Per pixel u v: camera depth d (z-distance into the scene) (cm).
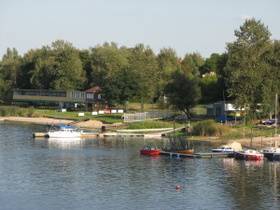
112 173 12444
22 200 10075
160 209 9594
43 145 16975
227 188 11050
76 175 12181
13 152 15388
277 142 16525
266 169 12938
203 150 15562
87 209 9556
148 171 12681
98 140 18388
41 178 11850
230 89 19900
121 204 9869
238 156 14438
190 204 9900
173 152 14900
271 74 19950
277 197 10375
